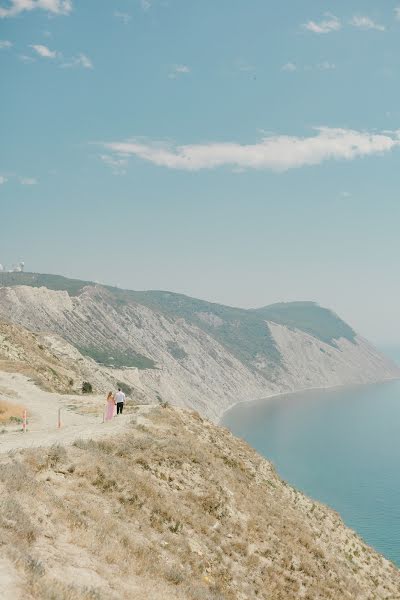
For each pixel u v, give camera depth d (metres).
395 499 136.88
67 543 14.48
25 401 43.88
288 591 22.05
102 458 22.66
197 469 27.02
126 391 140.38
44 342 103.44
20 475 17.41
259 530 25.56
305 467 173.50
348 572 29.91
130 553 15.98
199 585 16.98
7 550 11.89
